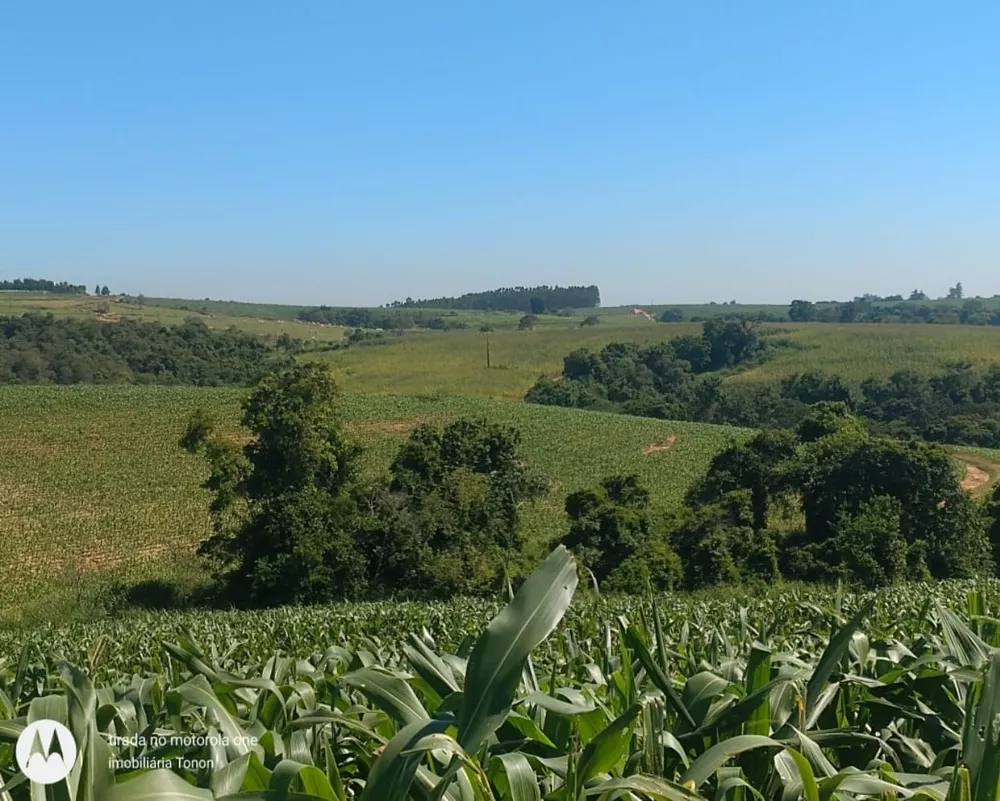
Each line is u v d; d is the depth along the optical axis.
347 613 20.09
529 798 2.03
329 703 3.44
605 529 34.88
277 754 2.50
